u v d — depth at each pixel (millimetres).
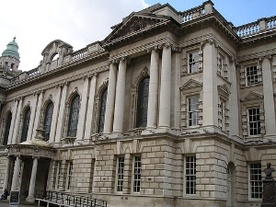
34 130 49531
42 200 37406
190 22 32281
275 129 30859
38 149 41875
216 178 27078
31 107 52031
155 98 31812
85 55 45594
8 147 43000
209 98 29375
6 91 58844
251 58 34344
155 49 33250
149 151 30062
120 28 36875
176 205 28531
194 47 32375
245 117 33500
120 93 35344
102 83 41875
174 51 33156
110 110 36094
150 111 31578
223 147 29062
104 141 34438
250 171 32062
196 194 27625
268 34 32906
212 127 28344
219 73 31562
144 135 30734
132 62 37188
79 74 45250
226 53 33375
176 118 31203
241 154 32031
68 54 48312
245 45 34906
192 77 31656
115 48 37469
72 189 39469
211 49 30781
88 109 42188
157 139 29812
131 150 31703
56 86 48469
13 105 56656
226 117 31500
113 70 37188
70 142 42750
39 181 44781
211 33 31188
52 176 42625
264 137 31359
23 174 44781
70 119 45531
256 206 30203
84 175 38719
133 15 35688
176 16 34625
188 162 29500
